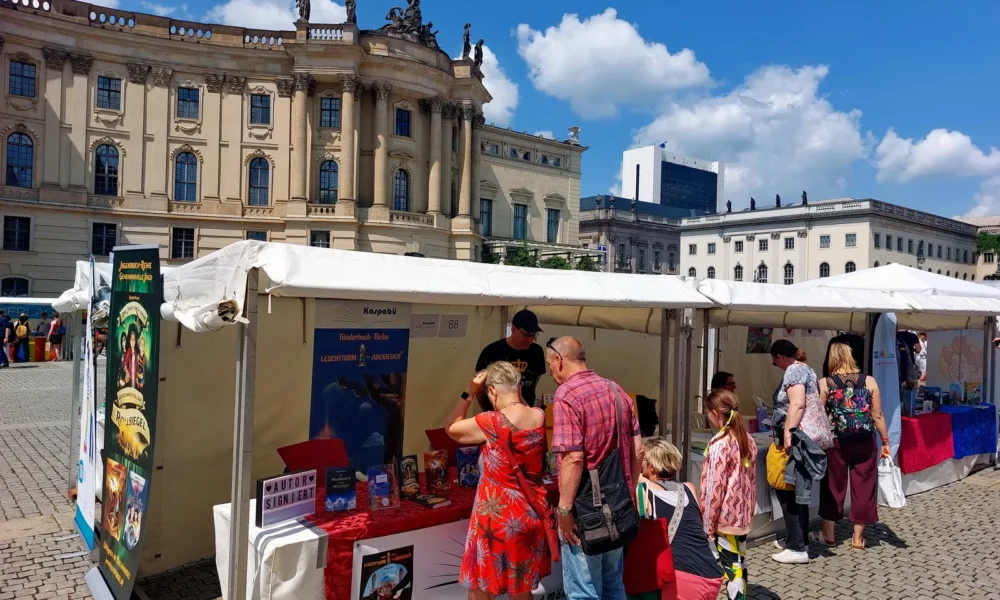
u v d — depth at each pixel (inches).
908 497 345.7
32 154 1427.2
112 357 213.3
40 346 1104.8
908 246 3004.4
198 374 230.2
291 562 157.4
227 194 1567.4
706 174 7436.0
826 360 284.7
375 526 171.3
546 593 195.2
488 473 159.9
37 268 1417.3
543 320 327.0
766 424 324.8
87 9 1456.7
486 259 2005.4
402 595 175.8
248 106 1581.0
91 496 234.5
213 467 236.2
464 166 1772.9
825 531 271.6
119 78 1493.6
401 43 1643.7
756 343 408.8
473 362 277.7
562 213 2365.9
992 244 3464.6
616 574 159.5
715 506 201.6
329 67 1553.9
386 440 225.0
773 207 3169.3
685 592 169.3
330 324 209.3
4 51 1385.3
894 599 220.7
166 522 225.8
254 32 1574.8
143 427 183.6
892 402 324.5
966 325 425.7
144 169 1512.1
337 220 1544.0
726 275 3196.4
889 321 322.7
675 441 249.4
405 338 230.8
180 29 1537.9
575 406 155.3
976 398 420.2
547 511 162.2
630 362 358.0
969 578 239.3
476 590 159.3
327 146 1603.1
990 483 377.4
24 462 378.6
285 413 241.0
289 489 173.5
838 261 2849.4
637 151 7081.7
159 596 206.7
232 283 159.3
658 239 3398.1
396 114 1670.8
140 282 189.5
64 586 212.4
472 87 1775.3
